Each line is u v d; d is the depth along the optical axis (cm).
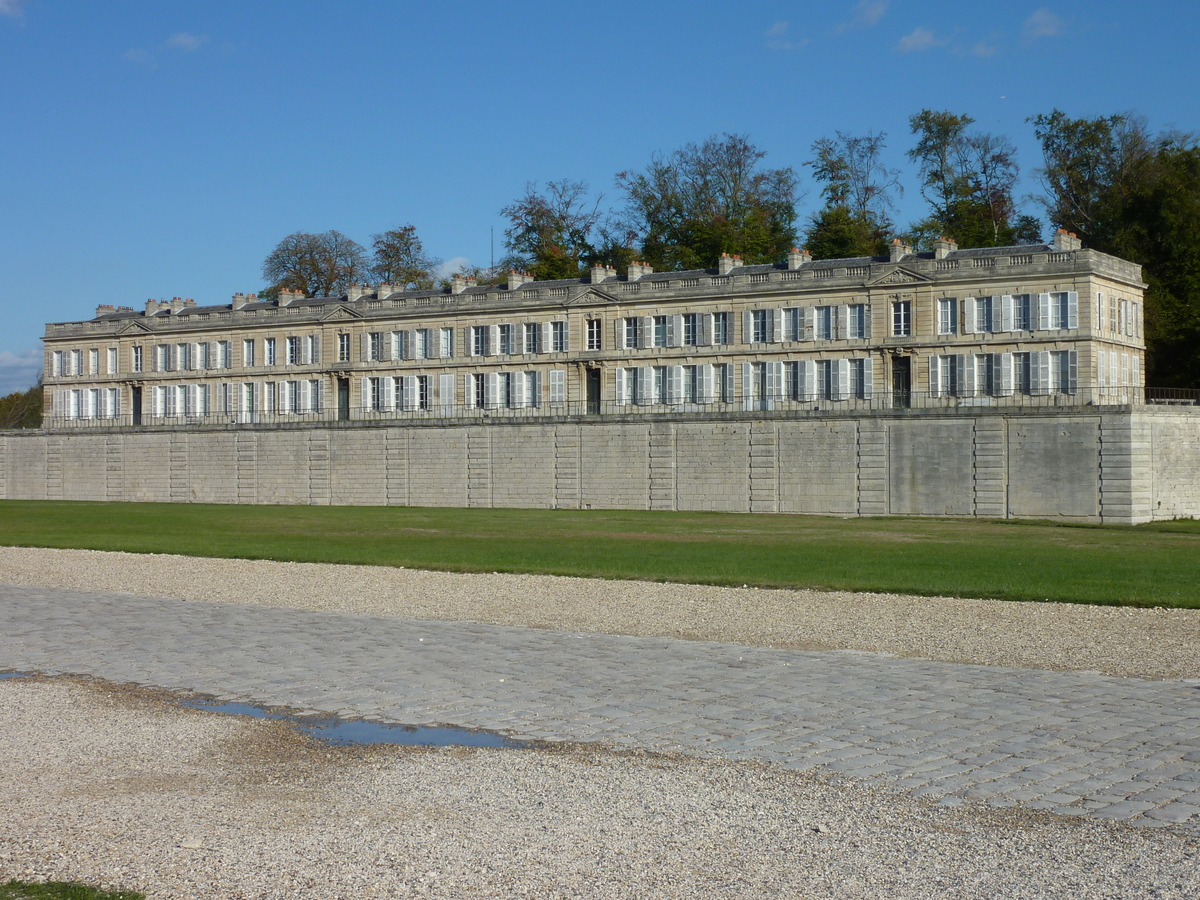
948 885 1209
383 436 9019
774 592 3438
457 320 9581
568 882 1238
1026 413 6800
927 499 7100
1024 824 1387
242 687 2227
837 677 2223
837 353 8038
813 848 1321
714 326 8519
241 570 4222
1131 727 1814
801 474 7475
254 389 10488
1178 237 8612
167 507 8838
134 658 2519
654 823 1417
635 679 2234
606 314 8931
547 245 12131
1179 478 6800
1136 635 2636
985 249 7825
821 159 11412
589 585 3669
